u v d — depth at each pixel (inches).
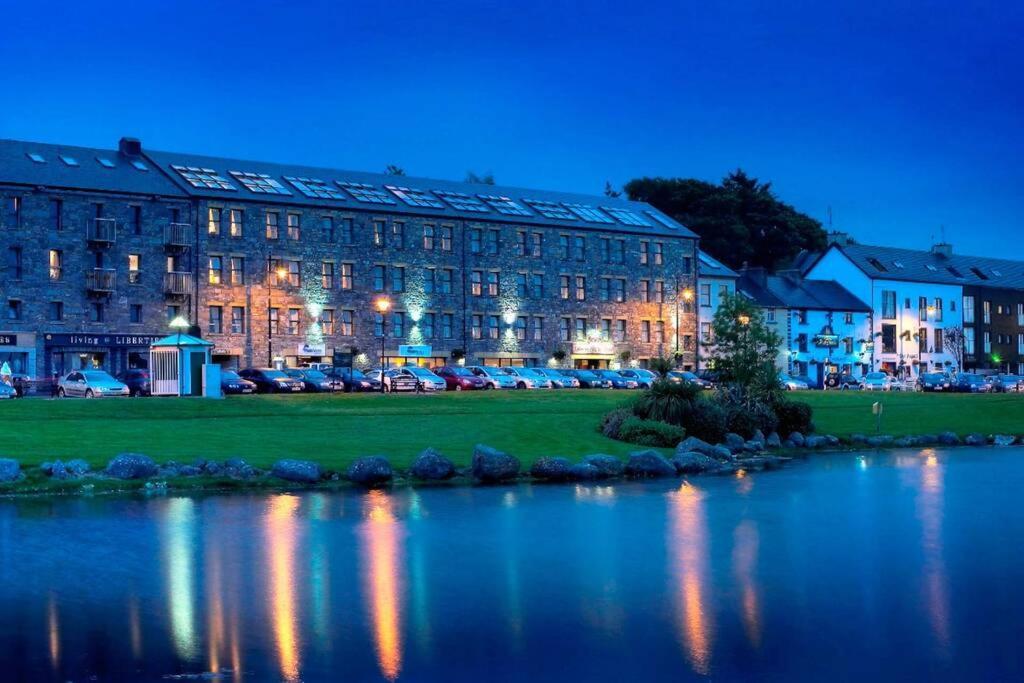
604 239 4301.2
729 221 5654.5
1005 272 5915.4
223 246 3459.6
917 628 832.3
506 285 4045.3
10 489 1327.5
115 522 1175.6
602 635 807.1
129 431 1718.8
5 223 3157.0
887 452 2196.1
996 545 1152.2
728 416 2202.3
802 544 1150.3
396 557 1049.5
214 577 957.8
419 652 761.6
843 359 4945.9
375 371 3262.8
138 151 3570.4
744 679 717.9
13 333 3149.6
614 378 3663.9
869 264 5191.9
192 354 2471.7
